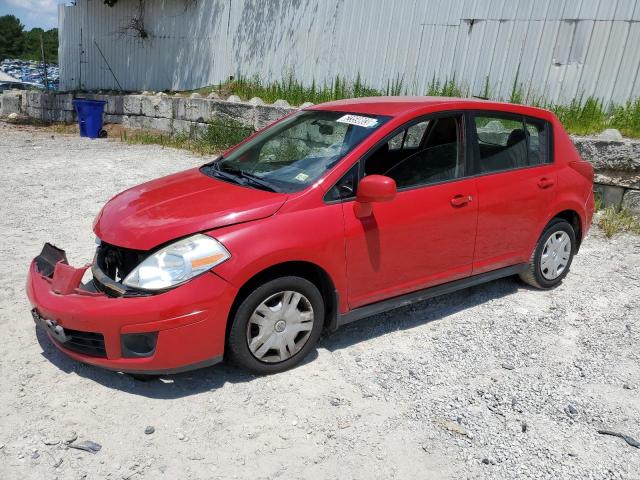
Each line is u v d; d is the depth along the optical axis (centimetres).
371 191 360
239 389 354
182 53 1484
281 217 354
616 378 384
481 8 916
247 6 1297
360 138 395
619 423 338
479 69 930
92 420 321
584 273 568
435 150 422
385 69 1056
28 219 675
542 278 511
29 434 307
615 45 786
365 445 312
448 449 311
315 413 336
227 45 1361
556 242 513
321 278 379
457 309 480
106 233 360
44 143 1278
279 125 476
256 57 1298
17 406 330
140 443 305
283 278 353
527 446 316
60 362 375
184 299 322
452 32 955
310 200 365
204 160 1074
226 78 1382
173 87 1531
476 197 435
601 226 694
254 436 314
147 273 329
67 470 284
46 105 1789
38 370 366
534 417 341
